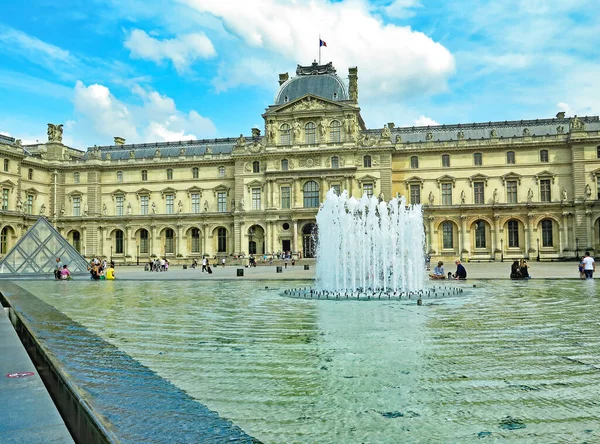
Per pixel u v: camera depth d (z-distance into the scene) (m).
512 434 11.27
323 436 11.20
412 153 121.06
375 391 14.46
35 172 130.50
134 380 13.05
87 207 134.62
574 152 112.19
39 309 25.17
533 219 114.00
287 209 119.50
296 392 14.41
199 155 131.00
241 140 124.69
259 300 38.53
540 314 29.00
